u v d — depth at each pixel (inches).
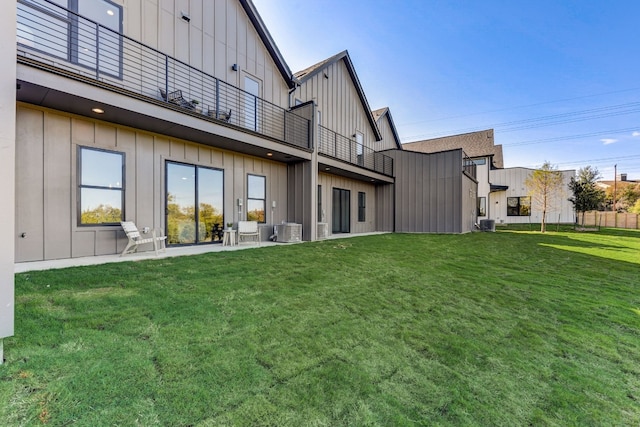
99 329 92.0
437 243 362.0
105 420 55.7
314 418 60.4
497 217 889.5
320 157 380.2
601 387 77.4
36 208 189.8
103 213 220.2
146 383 66.9
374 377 76.5
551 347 97.9
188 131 244.7
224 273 170.6
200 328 97.2
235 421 57.9
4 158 72.6
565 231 617.6
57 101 181.2
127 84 231.6
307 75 436.1
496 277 188.7
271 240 352.2
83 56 209.2
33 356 73.9
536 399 71.7
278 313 115.0
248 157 335.3
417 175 558.3
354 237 429.4
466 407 67.1
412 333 104.4
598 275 199.5
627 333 109.7
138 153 239.9
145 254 227.0
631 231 613.3
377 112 700.0
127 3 232.8
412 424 60.6
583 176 693.3
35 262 184.5
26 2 184.2
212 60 295.1
